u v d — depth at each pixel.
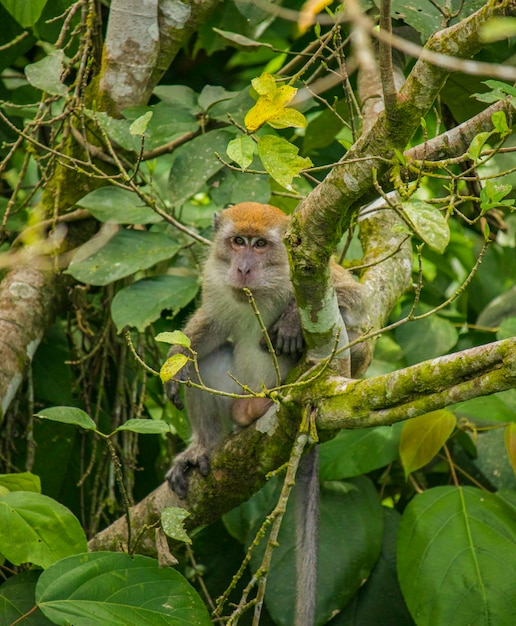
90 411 12.36
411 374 7.57
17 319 11.52
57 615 7.96
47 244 12.16
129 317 11.12
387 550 11.34
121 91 12.16
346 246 10.69
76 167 10.72
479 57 12.44
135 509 10.34
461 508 10.58
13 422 11.85
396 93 6.88
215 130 11.53
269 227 11.32
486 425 12.28
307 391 8.40
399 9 11.11
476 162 7.36
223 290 11.36
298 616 9.35
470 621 9.87
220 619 8.53
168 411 12.35
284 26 15.25
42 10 12.16
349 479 11.47
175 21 12.23
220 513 10.04
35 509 8.77
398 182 6.91
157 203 12.09
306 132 13.26
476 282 14.51
